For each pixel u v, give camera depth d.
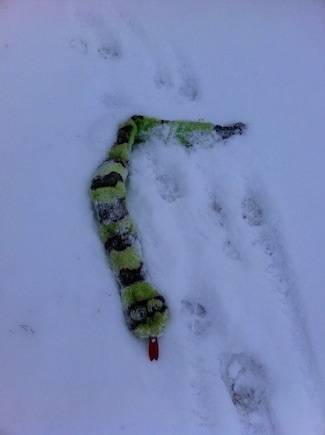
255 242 1.35
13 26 1.59
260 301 1.28
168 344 1.22
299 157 1.45
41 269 1.27
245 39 1.64
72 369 1.18
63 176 1.38
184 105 1.51
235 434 1.16
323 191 1.41
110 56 1.58
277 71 1.58
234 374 1.22
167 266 1.30
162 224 1.34
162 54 1.59
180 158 1.42
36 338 1.21
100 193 1.32
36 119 1.45
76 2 1.64
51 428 1.14
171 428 1.16
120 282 1.26
